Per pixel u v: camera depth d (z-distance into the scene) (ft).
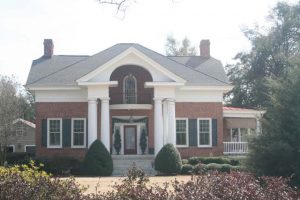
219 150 144.36
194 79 145.28
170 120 135.74
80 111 142.20
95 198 32.83
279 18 220.64
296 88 55.11
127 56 134.72
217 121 145.28
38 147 140.77
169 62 152.56
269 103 57.72
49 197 32.04
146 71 144.77
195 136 144.15
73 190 33.14
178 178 106.93
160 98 135.03
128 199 30.96
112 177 114.42
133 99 144.77
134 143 144.36
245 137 57.26
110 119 144.15
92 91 133.80
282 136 54.49
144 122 144.56
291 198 31.45
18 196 31.30
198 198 28.86
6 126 156.56
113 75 144.46
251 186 31.37
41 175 34.76
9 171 35.58
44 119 141.59
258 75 217.15
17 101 164.66
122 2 48.06
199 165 39.11
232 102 226.38
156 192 31.63
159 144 133.49
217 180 32.04
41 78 143.43
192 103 144.87
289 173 52.70
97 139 128.88
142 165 132.46
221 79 153.07
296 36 218.59
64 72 145.28
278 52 214.69
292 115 54.29
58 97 142.31
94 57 153.17
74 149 141.18
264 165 54.60
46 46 159.94
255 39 220.43
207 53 166.40
